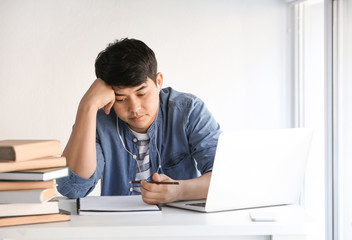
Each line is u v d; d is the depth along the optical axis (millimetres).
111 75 1490
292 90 3758
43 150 1156
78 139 1480
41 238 1119
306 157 1444
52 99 3598
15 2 3557
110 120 1780
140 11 3650
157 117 1783
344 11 2807
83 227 1095
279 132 1359
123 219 1187
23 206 1119
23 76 3570
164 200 1338
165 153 1819
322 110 3338
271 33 3773
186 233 1123
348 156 2775
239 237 1184
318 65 3412
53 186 1131
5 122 3562
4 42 3551
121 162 1800
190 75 3719
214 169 1254
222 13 3730
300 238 1163
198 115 1774
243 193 1333
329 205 2867
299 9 3648
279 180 1399
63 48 3598
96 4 3615
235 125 3762
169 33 3686
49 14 3586
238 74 3762
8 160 1099
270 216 1194
